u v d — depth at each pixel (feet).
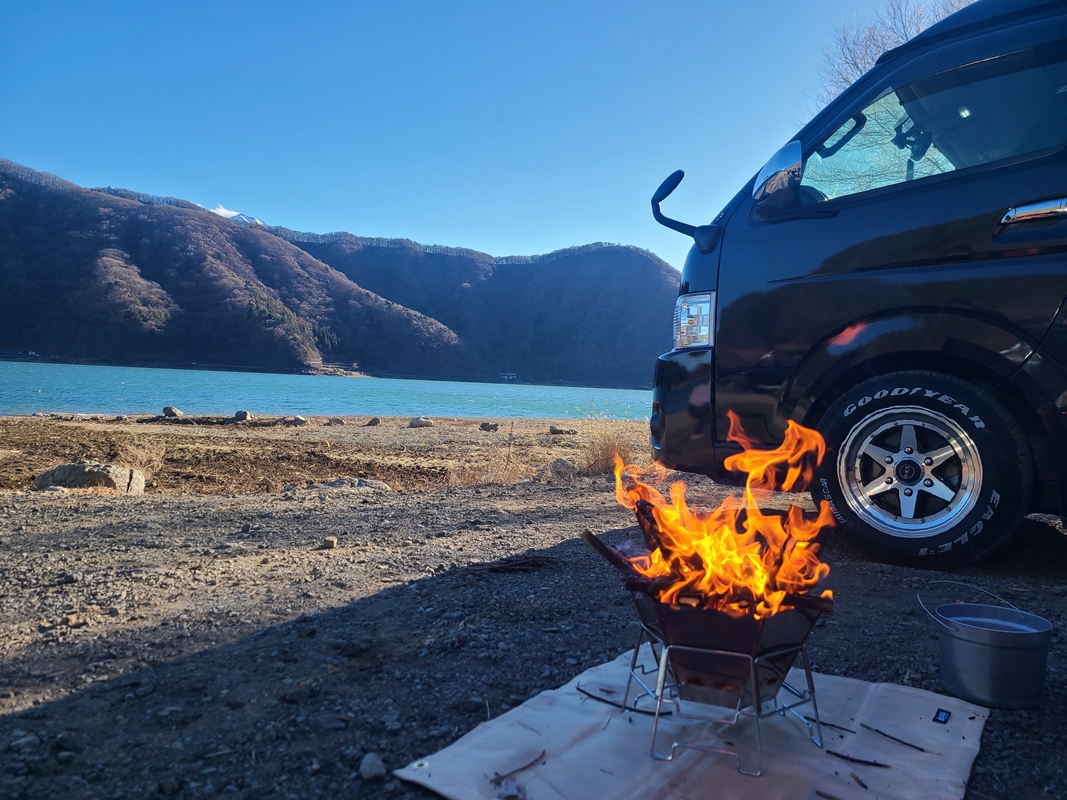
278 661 8.25
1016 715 6.63
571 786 5.39
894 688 7.06
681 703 6.70
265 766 5.98
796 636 5.87
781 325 11.66
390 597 10.75
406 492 22.90
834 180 12.07
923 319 10.42
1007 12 11.10
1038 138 10.21
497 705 7.01
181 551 14.20
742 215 12.46
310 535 15.69
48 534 16.06
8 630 9.65
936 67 11.35
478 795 5.29
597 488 21.91
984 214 10.10
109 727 6.71
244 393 157.38
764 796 5.24
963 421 10.26
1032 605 9.43
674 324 13.26
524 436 56.59
